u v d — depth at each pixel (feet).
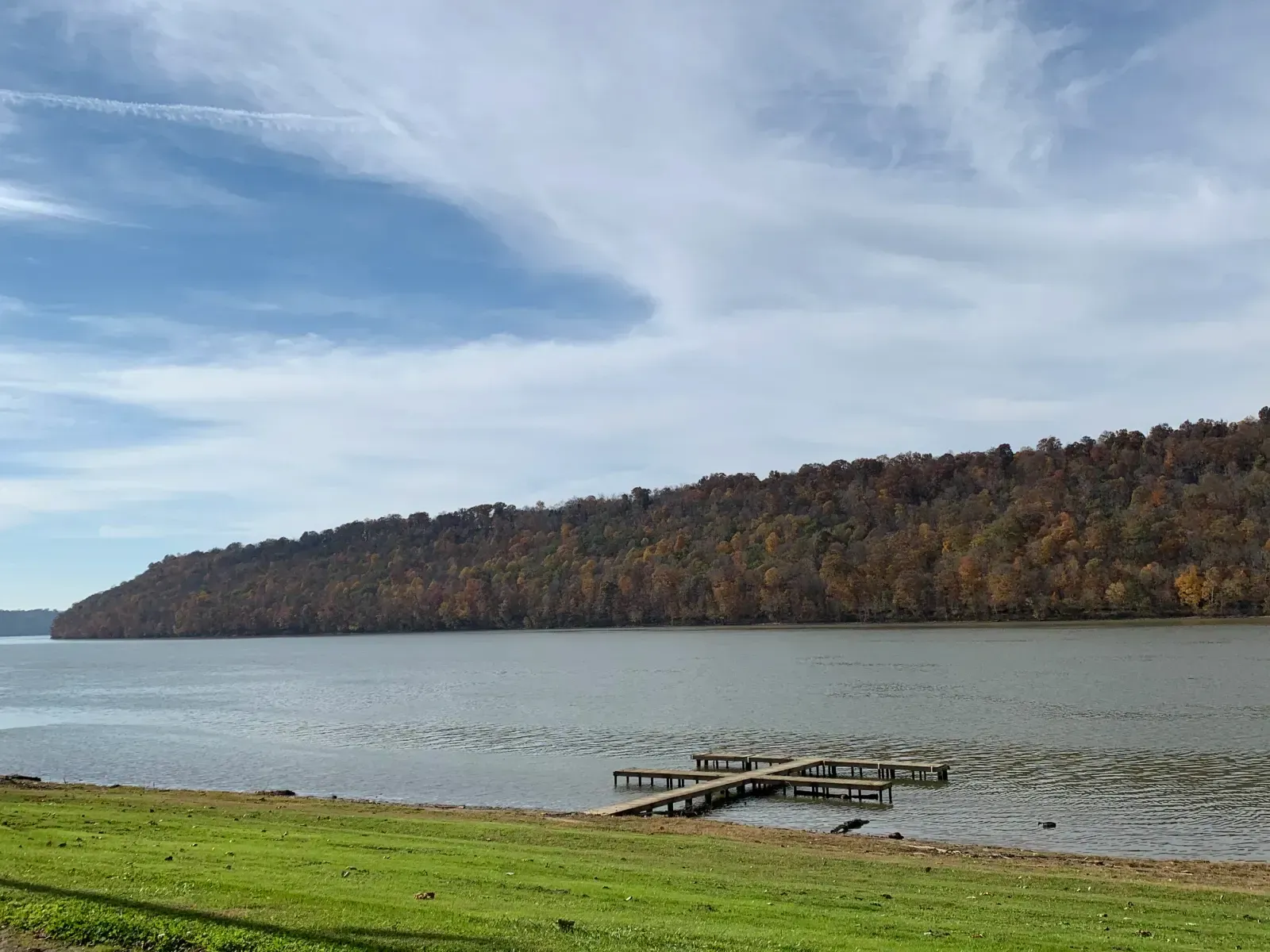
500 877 62.23
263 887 53.67
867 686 267.59
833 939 48.78
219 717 249.96
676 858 77.30
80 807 94.48
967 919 57.52
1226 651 320.91
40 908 45.96
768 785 140.26
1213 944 53.31
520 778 152.05
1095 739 166.09
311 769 164.25
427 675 380.78
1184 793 123.75
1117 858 87.30
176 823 83.61
